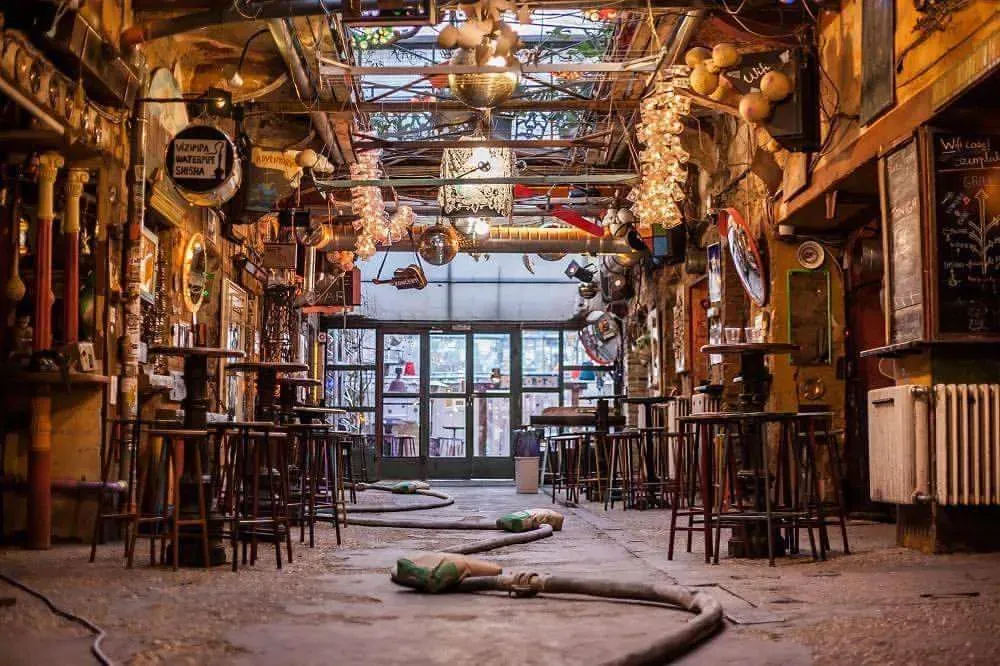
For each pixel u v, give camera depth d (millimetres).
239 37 11039
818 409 11914
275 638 4344
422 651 4086
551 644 4234
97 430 8562
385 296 23953
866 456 11617
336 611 5059
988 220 7852
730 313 14047
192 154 9859
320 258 19078
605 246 18500
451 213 15898
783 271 12070
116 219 8984
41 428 8039
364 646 4184
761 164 11734
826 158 10094
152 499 8695
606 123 14898
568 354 24188
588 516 12336
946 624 4703
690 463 8016
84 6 8172
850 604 5301
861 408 11750
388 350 24016
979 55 6930
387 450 23812
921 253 7824
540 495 17453
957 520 7711
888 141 8523
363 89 13719
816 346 11977
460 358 24094
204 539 6719
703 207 15859
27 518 8078
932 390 7793
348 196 18734
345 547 8352
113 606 5148
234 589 5801
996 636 4410
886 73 8531
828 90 10055
